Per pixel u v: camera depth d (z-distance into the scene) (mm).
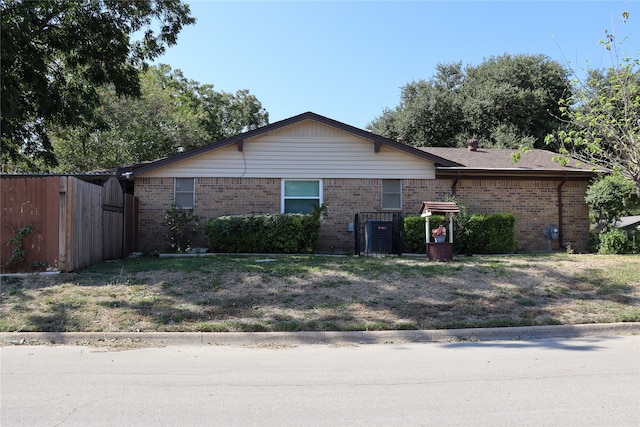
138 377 5449
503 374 5559
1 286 9445
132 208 15398
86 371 5699
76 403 4578
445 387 5074
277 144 16469
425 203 13031
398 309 8555
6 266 10305
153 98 28500
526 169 16672
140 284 9742
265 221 14750
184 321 7855
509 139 30219
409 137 35125
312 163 16500
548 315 8383
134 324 7695
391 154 16672
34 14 14781
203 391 4953
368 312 8398
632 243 14984
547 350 6785
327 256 13906
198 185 16281
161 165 15992
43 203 10461
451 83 39812
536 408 4441
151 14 16562
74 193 10688
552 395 4805
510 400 4660
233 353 6668
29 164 20234
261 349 6930
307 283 9969
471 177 16891
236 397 4766
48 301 8578
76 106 17375
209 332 7430
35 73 15180
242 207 16328
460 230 15164
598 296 9469
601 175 16766
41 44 16062
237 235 14742
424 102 34812
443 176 16750
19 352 6660
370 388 5047
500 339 7582
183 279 10125
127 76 17578
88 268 11133
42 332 7398
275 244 14719
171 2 16438
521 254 15047
